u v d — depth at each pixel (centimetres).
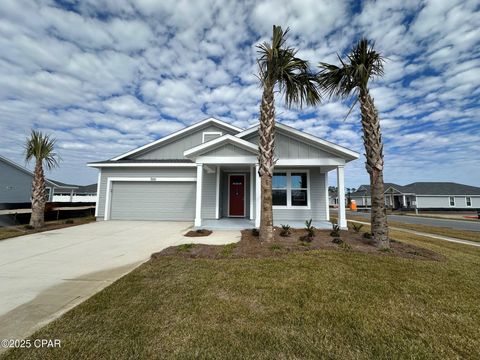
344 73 701
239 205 1283
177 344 230
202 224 1011
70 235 845
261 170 695
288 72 703
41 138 1009
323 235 796
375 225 639
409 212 3506
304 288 368
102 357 211
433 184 4122
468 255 600
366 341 239
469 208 3700
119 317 281
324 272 438
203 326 262
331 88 737
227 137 934
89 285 393
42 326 265
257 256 544
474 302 330
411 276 424
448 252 628
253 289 363
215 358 211
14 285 391
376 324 271
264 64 713
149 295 342
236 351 221
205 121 1450
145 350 221
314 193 1136
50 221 1216
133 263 518
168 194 1266
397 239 847
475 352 225
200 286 374
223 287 371
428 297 342
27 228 951
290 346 229
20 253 601
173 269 455
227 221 1107
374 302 325
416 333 255
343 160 963
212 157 953
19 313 297
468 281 406
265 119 707
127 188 1286
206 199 1232
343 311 299
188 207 1248
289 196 1137
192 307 306
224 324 267
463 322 279
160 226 1049
